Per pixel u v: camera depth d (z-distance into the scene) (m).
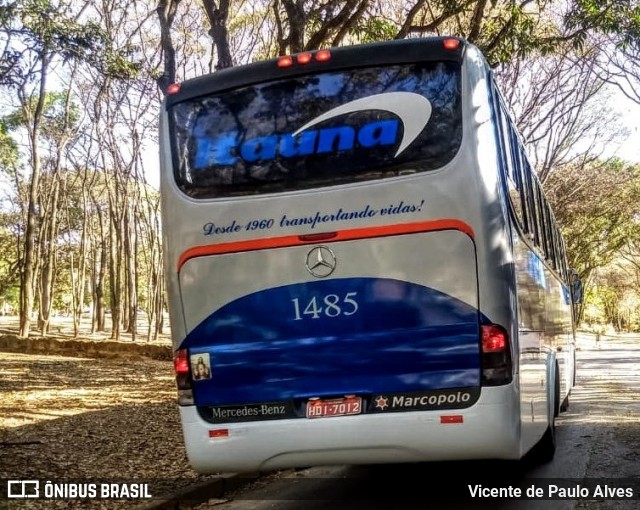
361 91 6.16
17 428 10.64
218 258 6.21
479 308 5.75
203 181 6.32
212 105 6.46
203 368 6.21
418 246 5.84
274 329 6.09
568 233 48.28
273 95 6.34
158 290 34.19
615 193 43.78
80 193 39.97
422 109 6.00
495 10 18.31
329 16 14.49
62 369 20.09
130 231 35.88
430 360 5.81
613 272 76.00
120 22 25.38
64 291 57.25
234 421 6.15
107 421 11.37
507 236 5.94
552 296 10.05
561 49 22.06
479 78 6.07
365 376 5.92
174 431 10.53
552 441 8.45
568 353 13.27
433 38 6.15
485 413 5.70
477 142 5.89
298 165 6.14
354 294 5.94
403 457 5.89
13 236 45.19
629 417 12.45
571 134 32.34
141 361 23.55
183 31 25.75
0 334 31.23
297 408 6.05
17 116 31.89
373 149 6.02
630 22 14.34
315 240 6.02
